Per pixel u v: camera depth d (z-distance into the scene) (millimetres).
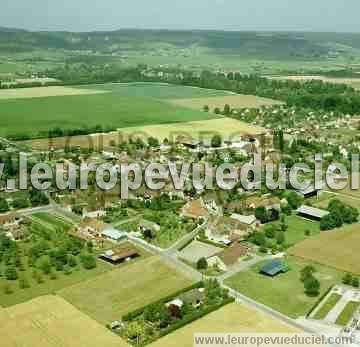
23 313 190875
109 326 183125
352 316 193375
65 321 186250
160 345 172875
